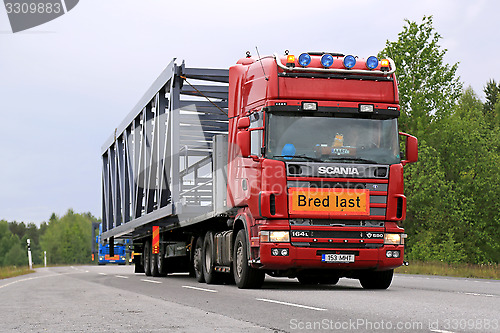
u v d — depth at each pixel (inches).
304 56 630.5
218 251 756.6
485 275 1134.4
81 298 576.7
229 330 330.3
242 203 665.6
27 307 494.0
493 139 2156.7
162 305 485.7
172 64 906.1
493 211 2080.5
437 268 1283.2
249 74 685.3
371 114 633.0
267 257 604.7
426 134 2018.9
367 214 614.5
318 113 625.6
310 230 607.5
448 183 1916.8
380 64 642.2
